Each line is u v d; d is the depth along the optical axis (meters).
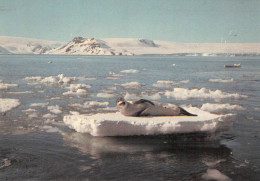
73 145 5.61
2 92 12.98
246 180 4.16
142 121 6.05
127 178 4.20
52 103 10.29
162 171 4.43
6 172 4.35
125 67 40.97
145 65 49.00
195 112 7.11
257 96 12.41
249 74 27.25
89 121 6.27
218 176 4.27
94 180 4.11
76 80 19.64
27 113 8.48
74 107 9.54
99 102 10.37
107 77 22.70
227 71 31.97
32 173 4.32
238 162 4.84
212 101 11.03
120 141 5.87
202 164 4.74
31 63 50.62
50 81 17.91
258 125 7.15
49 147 5.48
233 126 7.07
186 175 4.32
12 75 23.31
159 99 11.48
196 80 20.72
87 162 4.78
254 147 5.57
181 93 12.66
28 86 15.52
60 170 4.45
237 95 12.16
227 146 5.66
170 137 6.09
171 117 6.48
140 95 12.58
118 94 12.92
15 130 6.64
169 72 29.98
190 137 6.12
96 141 5.86
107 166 4.62
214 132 6.21
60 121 7.52
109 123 6.01
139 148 5.50
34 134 6.33
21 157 4.96
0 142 5.76
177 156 5.11
